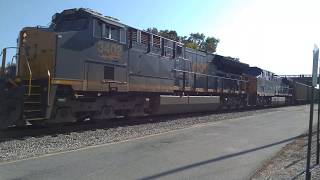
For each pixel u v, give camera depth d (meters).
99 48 18.28
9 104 15.08
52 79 15.88
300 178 10.01
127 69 20.25
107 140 14.82
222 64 33.75
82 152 12.38
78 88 17.11
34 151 12.29
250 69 41.88
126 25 20.31
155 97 23.44
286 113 32.53
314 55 9.01
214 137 16.64
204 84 30.12
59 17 18.17
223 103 33.50
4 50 16.41
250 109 38.12
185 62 27.22
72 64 16.83
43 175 9.42
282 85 52.66
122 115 20.75
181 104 25.77
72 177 9.32
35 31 16.39
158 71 23.31
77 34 17.12
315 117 28.33
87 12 17.84
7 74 16.34
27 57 16.34
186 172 10.25
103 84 18.48
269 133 18.69
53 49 16.00
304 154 13.48
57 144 13.55
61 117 16.58
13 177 9.18
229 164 11.43
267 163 11.81
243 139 16.44
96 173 9.77
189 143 14.86
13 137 14.54
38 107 15.68
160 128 18.88
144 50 21.89
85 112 18.05
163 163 11.21
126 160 11.41
